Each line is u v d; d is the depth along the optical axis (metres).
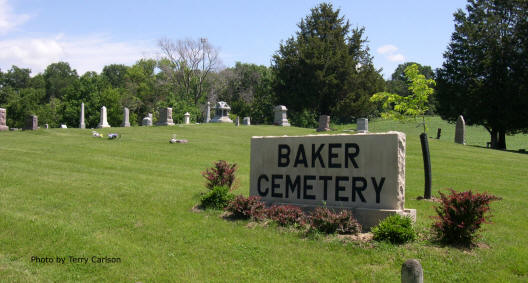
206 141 29.86
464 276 7.52
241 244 9.46
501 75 44.88
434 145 29.58
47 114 82.31
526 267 7.98
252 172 13.01
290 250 9.01
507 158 25.67
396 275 7.62
